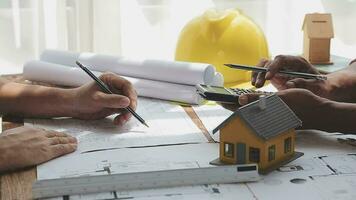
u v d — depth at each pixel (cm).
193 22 124
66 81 117
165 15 152
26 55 143
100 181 65
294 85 97
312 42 130
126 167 72
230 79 121
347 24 171
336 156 76
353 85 102
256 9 160
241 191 64
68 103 96
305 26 133
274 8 162
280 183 67
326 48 130
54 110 97
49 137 79
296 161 74
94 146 81
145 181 66
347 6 169
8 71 142
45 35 142
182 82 109
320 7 167
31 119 98
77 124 94
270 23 163
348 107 83
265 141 68
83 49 143
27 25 141
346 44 172
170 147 80
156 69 111
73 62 123
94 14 144
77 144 81
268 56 124
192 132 88
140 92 112
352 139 83
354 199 62
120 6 146
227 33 120
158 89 110
